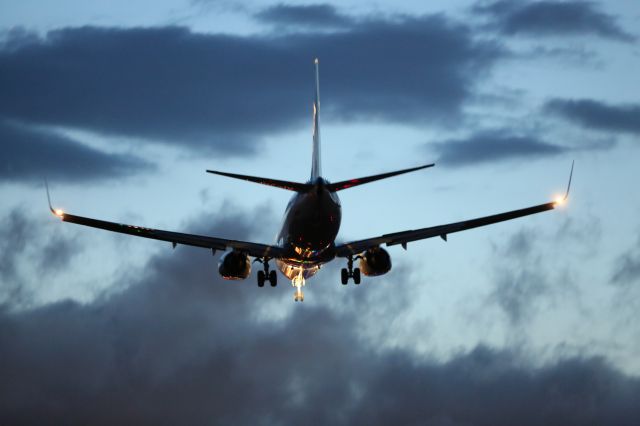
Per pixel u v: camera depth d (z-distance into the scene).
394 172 192.50
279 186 193.62
